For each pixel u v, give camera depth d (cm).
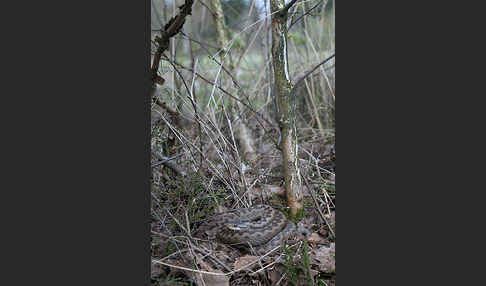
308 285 117
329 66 210
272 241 132
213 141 165
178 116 156
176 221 126
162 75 156
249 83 212
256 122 198
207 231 136
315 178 161
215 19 192
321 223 141
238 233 131
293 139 138
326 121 210
